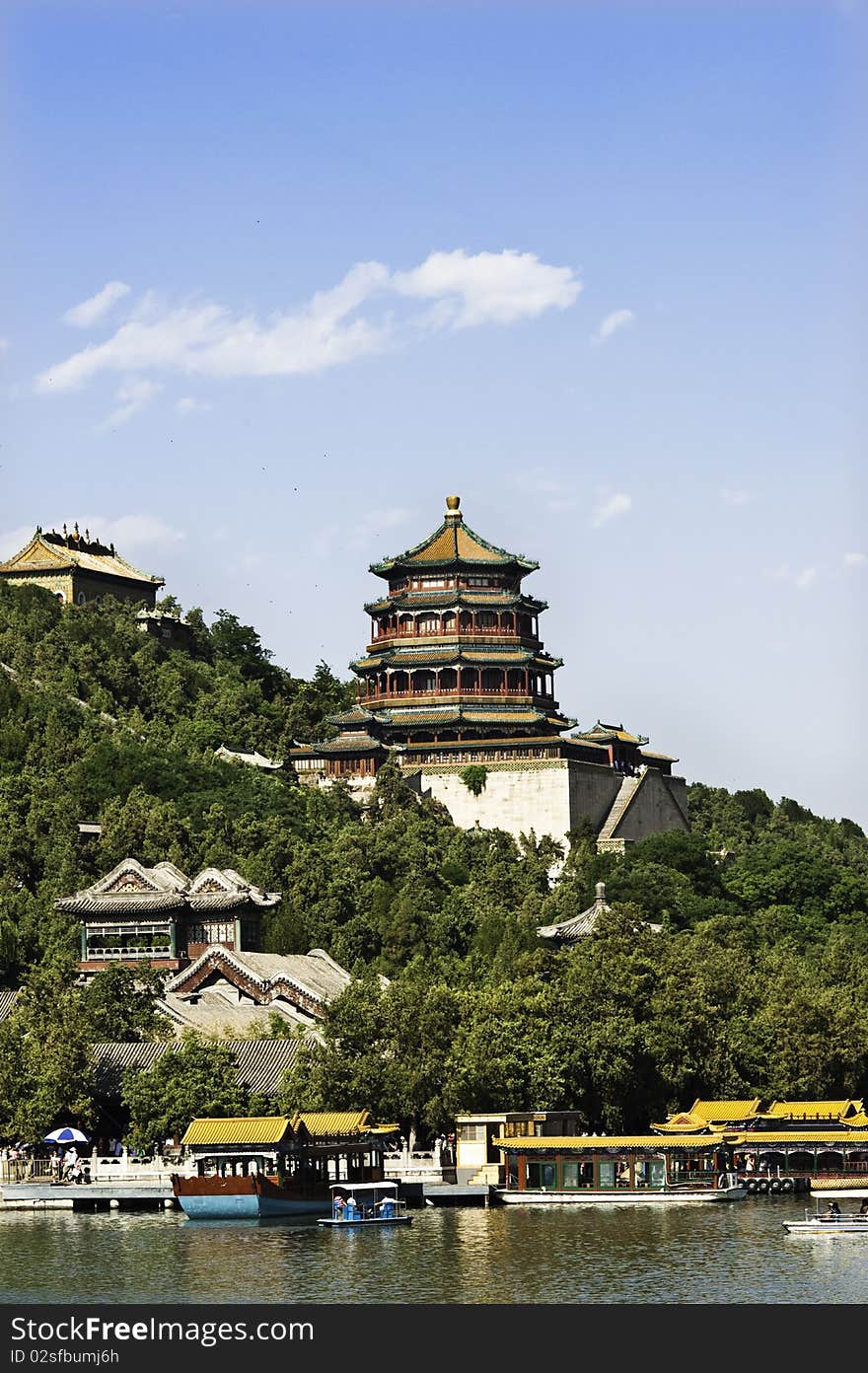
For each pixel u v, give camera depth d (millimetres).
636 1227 180250
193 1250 168625
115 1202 195750
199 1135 188250
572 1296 148625
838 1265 159625
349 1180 195500
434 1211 193125
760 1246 168750
